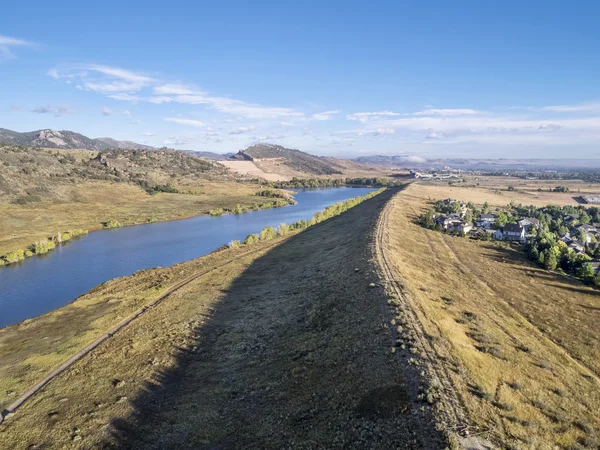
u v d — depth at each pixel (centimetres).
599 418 2973
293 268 8006
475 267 8031
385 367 3288
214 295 6756
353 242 8544
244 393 3722
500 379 3244
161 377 4222
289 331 4900
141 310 6281
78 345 5112
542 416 2822
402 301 4531
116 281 8000
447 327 4106
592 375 3888
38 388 4166
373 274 5656
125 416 3578
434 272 6931
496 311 5481
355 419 2819
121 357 4697
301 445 2772
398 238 9106
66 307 6569
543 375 3559
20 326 5891
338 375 3478
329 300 5369
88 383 4178
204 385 4006
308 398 3328
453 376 3062
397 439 2484
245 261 9031
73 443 3256
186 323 5569
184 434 3247
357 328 4206
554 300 6366
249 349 4669
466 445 2328
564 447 2509
